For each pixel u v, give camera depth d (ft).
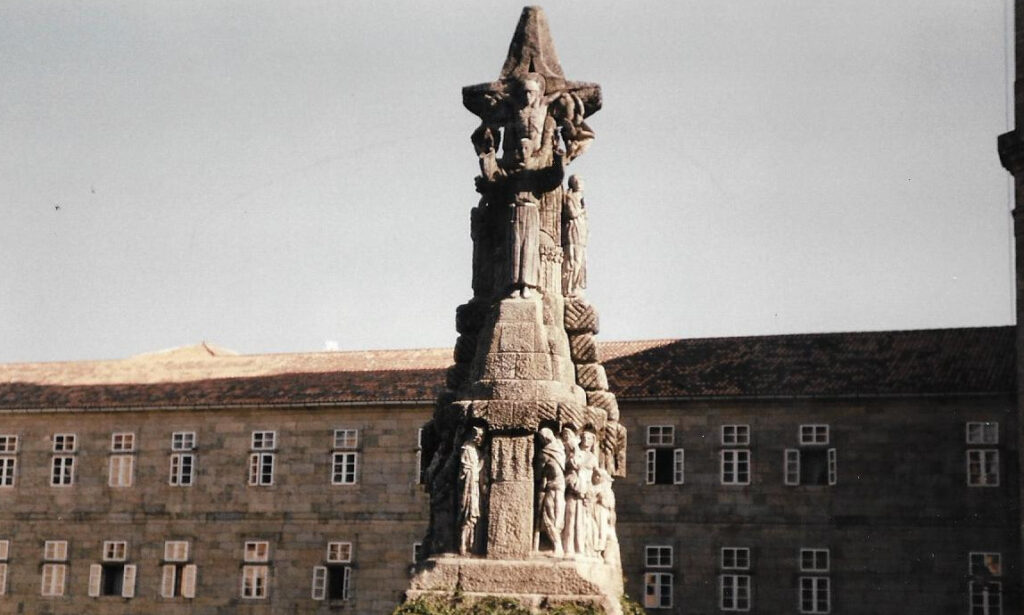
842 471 176.04
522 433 103.86
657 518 181.78
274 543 195.42
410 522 190.08
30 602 203.82
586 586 100.17
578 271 110.01
